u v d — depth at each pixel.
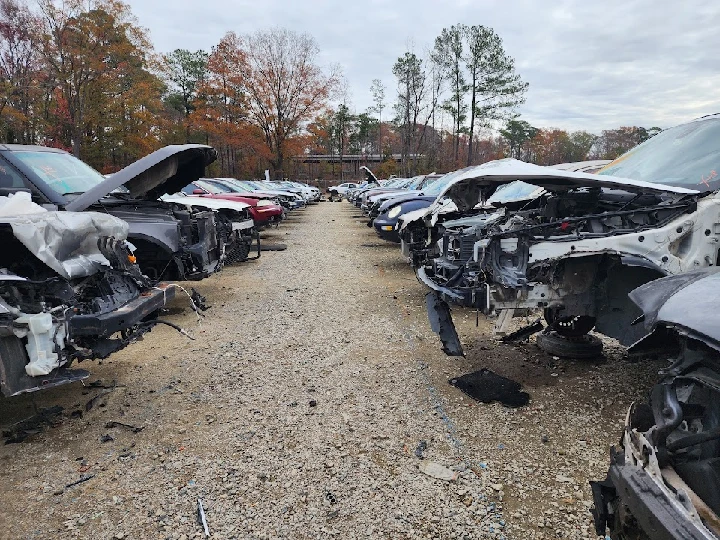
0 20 24.92
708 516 1.55
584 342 4.73
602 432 3.39
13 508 2.67
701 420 1.87
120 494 2.78
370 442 3.29
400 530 2.48
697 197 3.67
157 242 5.73
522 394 3.94
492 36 38.78
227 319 6.17
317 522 2.54
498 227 4.60
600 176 3.89
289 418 3.62
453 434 3.38
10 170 5.22
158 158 5.57
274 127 44.78
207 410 3.76
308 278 8.69
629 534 1.84
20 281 3.23
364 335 5.50
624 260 3.63
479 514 2.59
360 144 66.19
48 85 26.16
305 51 43.69
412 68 42.44
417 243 6.95
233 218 9.08
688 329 1.76
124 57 29.77
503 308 3.93
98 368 4.62
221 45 42.38
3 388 3.02
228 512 2.62
